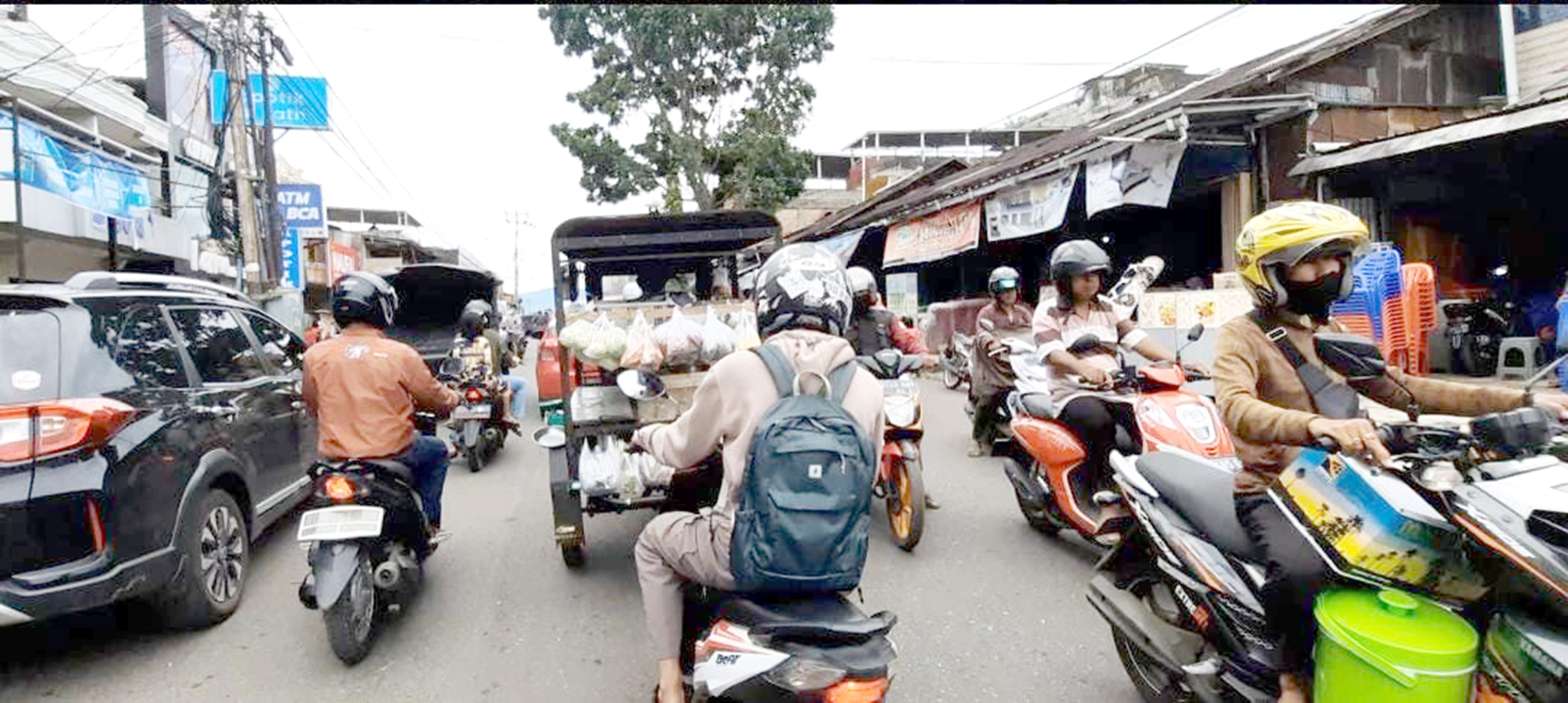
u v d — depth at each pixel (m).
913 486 4.63
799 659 2.04
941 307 14.16
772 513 2.02
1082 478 4.37
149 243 14.51
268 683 3.38
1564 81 10.30
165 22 15.84
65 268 13.40
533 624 3.91
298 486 5.15
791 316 2.35
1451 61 10.73
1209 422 3.77
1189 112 8.01
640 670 3.43
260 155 13.91
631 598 4.21
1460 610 2.07
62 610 3.15
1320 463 2.15
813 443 2.04
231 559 4.17
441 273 10.45
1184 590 2.67
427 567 4.77
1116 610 2.90
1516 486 1.80
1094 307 4.75
